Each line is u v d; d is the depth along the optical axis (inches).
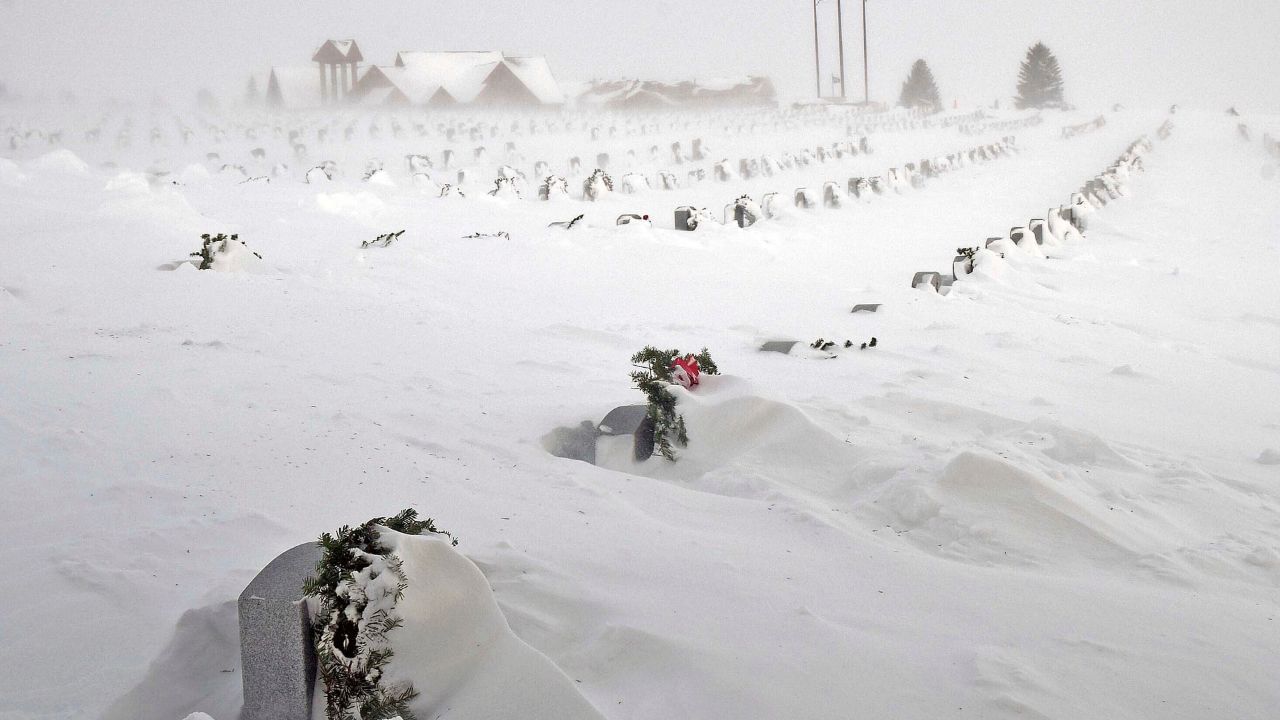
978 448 305.9
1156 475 309.7
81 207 778.2
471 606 174.2
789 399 364.5
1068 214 1155.3
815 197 1378.0
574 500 270.7
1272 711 168.4
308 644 163.5
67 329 456.1
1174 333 616.4
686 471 312.3
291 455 297.7
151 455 294.8
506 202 1211.2
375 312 538.6
